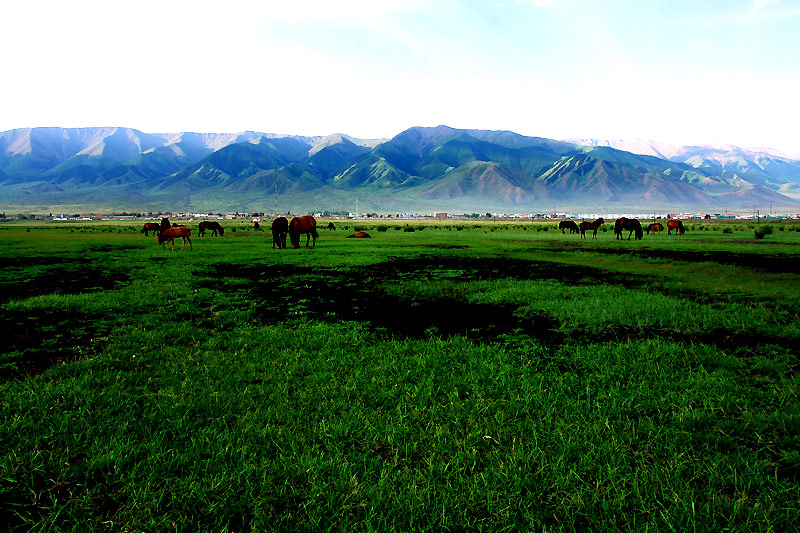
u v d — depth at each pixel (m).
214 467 3.47
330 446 3.81
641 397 4.96
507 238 44.22
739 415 4.56
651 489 3.23
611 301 10.59
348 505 3.05
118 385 5.18
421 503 3.06
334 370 5.91
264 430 4.05
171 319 9.05
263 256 23.80
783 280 14.54
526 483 3.30
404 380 5.56
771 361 6.11
